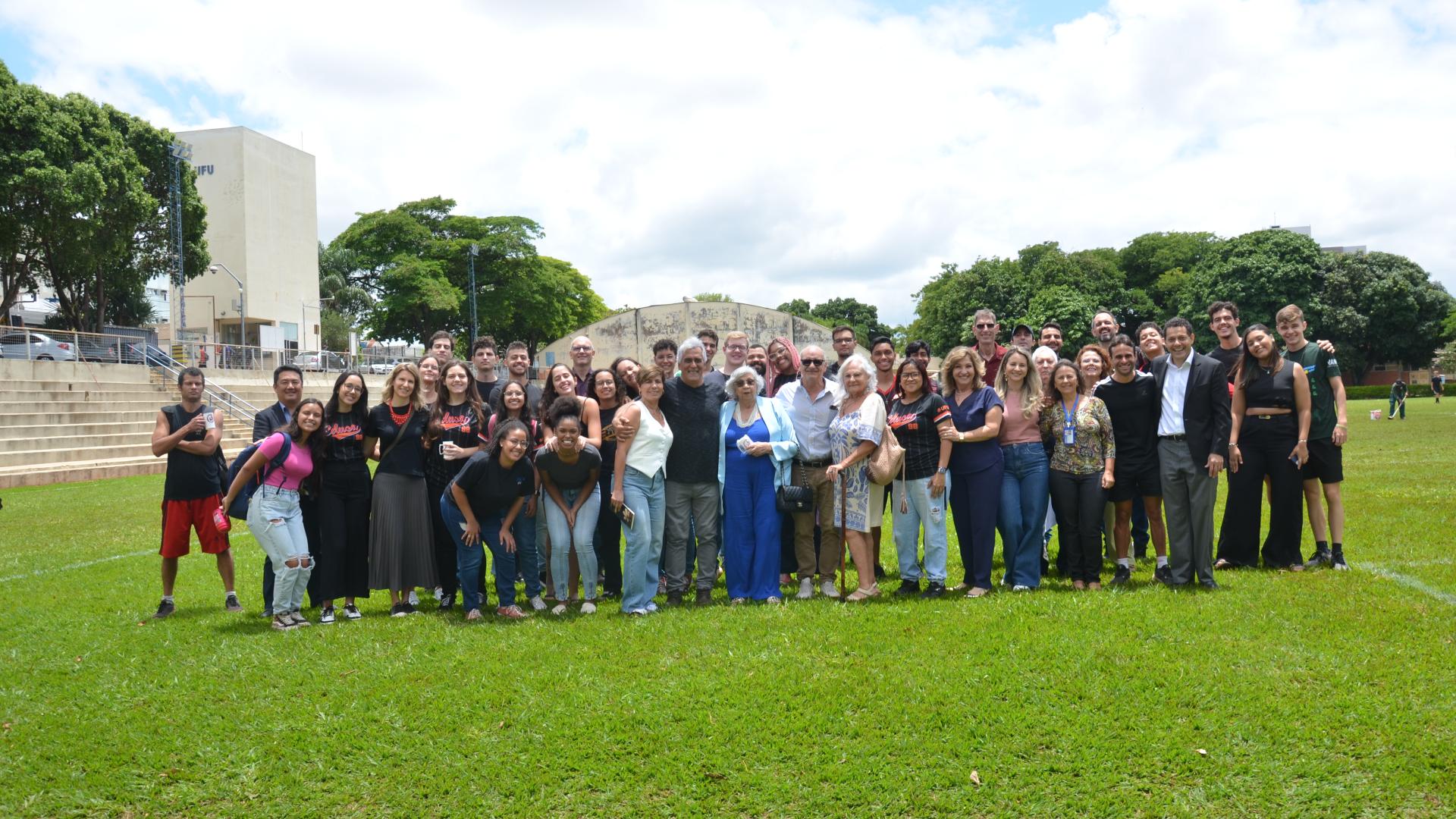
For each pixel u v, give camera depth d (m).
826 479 6.91
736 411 6.90
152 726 4.63
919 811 3.68
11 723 4.72
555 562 6.67
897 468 6.72
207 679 5.25
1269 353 7.21
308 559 6.41
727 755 4.13
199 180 46.94
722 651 5.44
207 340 46.06
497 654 5.54
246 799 3.96
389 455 6.66
